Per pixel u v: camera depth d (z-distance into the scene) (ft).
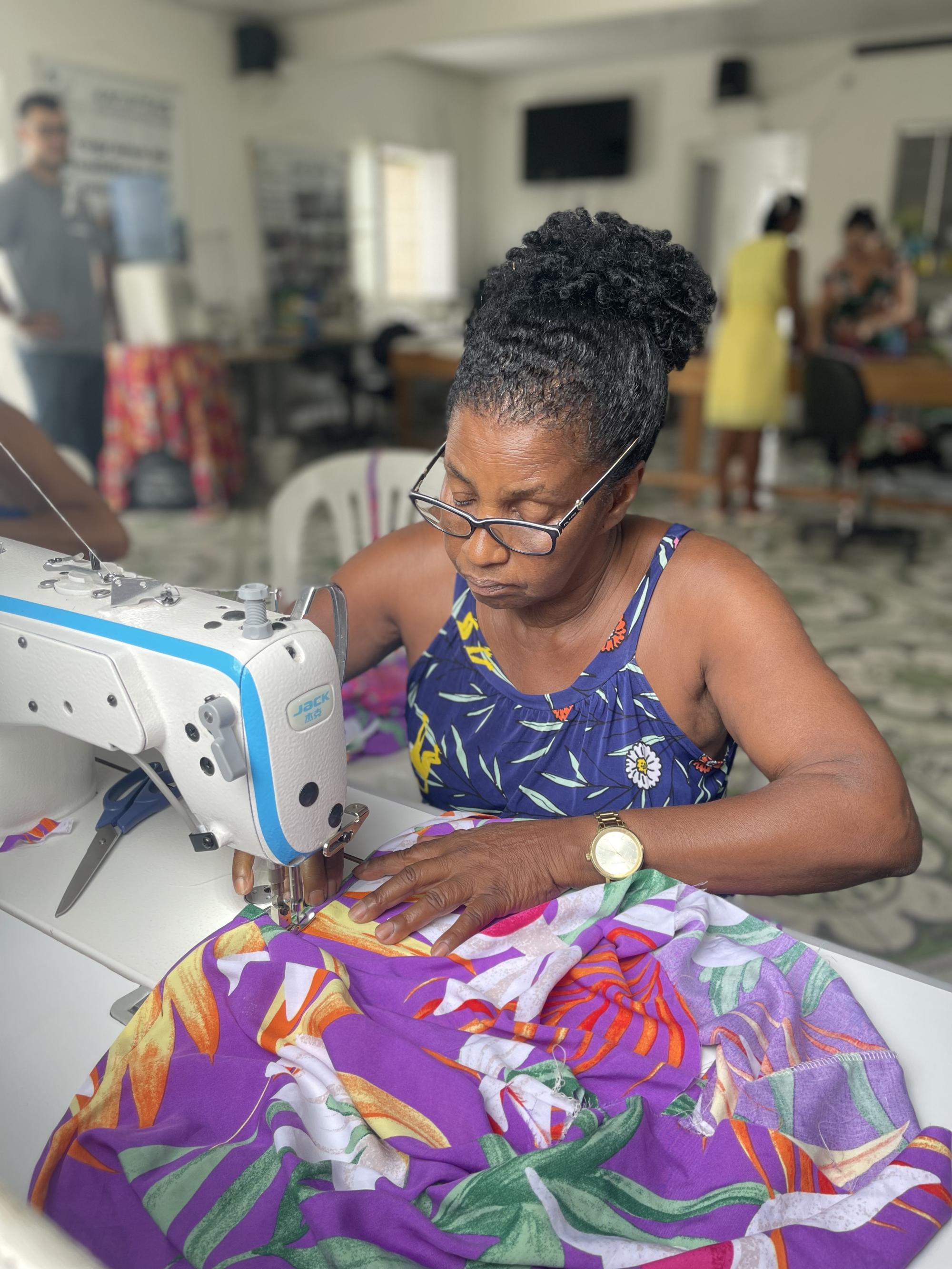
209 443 17.97
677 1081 2.20
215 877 2.97
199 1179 1.90
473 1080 2.15
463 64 27.45
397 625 3.70
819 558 15.47
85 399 16.90
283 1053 2.24
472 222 30.48
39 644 2.72
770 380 16.48
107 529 4.91
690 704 3.22
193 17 20.44
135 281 16.98
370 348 24.82
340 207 25.31
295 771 2.56
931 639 12.03
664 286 2.57
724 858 2.77
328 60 21.57
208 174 21.44
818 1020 2.40
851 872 2.79
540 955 2.54
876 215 25.39
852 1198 1.90
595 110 27.61
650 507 18.65
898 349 18.44
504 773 3.38
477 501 2.60
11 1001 2.49
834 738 2.87
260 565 15.10
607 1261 1.76
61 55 18.02
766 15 22.61
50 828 3.22
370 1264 1.71
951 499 18.79
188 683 2.52
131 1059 2.25
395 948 2.61
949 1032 2.41
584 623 3.17
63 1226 1.87
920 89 24.07
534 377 2.44
